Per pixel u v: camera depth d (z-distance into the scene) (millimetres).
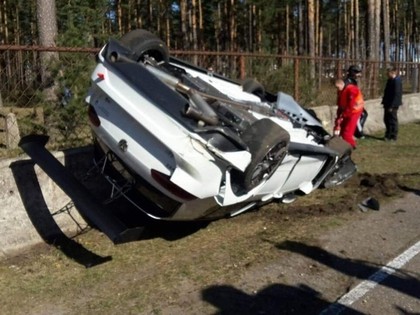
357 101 9336
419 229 6211
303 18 42938
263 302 4398
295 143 5875
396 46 55562
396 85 12438
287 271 4980
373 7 26156
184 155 4465
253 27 40781
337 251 5492
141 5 38625
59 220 5598
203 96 4965
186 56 9227
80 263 5082
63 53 6613
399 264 5219
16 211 5242
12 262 5035
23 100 6543
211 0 40000
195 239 5750
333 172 7676
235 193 5047
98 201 4941
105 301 4371
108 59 4734
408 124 15867
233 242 5668
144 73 4613
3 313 4191
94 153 5527
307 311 4285
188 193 4605
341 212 6750
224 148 4602
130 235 4625
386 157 10453
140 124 4551
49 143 6652
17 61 6340
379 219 6539
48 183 5539
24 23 29875
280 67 11500
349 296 4547
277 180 5914
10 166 5223
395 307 4383
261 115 5637
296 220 6406
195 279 4773
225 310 4246
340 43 50469
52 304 4332
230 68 9953
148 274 4871
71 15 10812
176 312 4199
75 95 6641
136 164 4695
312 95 12297
